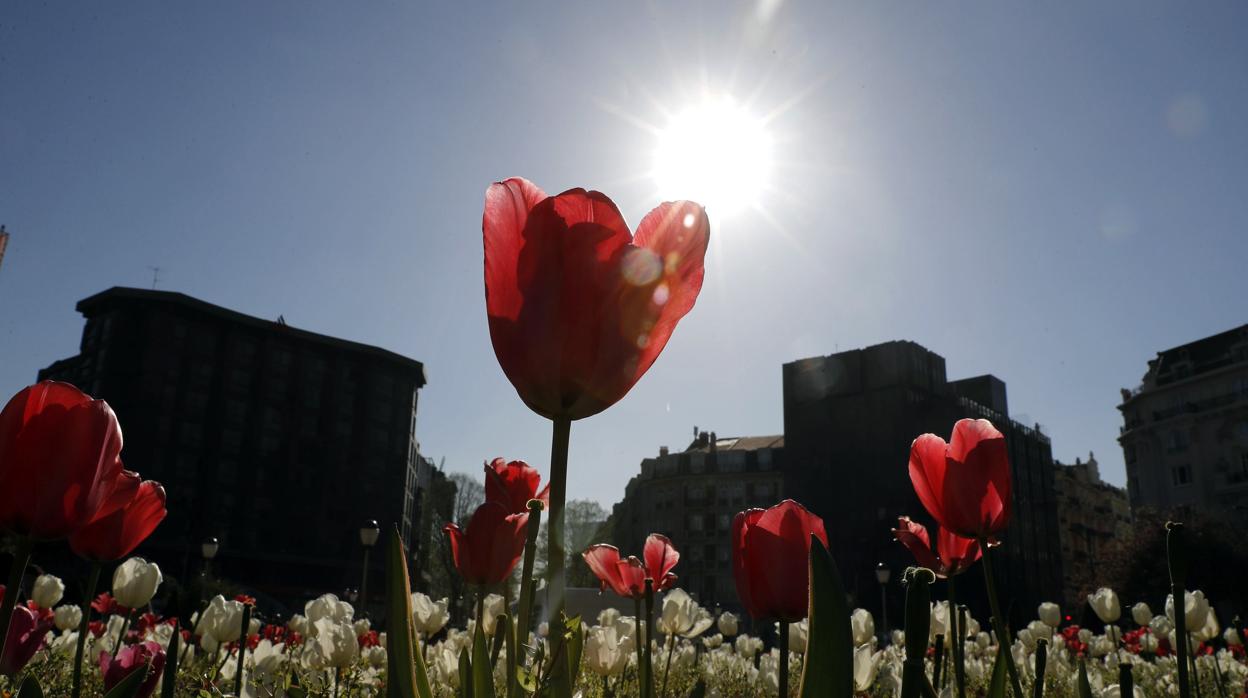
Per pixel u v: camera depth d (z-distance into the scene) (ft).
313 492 234.79
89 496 3.92
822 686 2.74
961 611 7.31
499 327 3.39
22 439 3.81
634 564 9.62
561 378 3.30
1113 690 11.24
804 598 4.58
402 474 253.65
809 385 231.91
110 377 209.46
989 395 254.27
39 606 13.19
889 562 206.08
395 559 3.22
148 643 6.07
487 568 7.11
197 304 221.25
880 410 220.43
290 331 237.86
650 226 3.56
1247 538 130.72
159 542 206.39
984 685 13.92
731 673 18.28
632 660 13.97
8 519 3.76
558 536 3.29
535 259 3.38
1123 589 135.54
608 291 3.31
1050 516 257.14
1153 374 218.18
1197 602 17.08
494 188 3.47
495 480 8.16
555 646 3.22
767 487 290.76
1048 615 25.08
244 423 226.58
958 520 5.87
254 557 220.43
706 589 287.48
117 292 213.46
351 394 248.11
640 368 3.40
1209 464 199.41
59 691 9.95
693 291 3.53
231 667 10.34
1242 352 200.13
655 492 307.17
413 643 3.28
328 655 9.54
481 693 3.65
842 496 219.20
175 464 212.64
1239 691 16.43
